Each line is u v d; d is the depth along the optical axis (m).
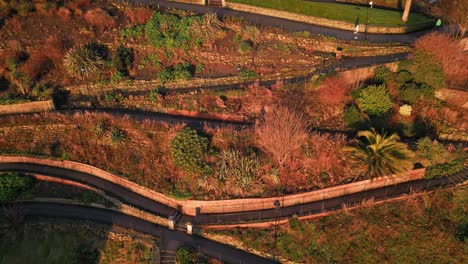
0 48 37.91
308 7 44.97
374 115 34.00
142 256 28.28
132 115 35.12
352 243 27.88
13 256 28.72
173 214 30.38
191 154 30.62
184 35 38.94
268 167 30.97
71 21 40.78
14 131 33.72
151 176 31.47
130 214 30.83
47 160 32.75
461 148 31.92
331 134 33.19
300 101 34.78
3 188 31.16
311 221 28.95
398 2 49.62
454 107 35.41
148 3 44.97
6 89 36.62
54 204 31.52
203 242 29.12
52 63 37.78
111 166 32.12
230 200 29.89
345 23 42.81
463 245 27.33
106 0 43.69
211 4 45.94
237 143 31.98
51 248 28.98
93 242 29.22
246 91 35.50
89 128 33.53
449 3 42.34
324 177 30.73
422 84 35.53
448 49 35.41
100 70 37.34
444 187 30.05
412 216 28.83
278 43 39.59
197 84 37.09
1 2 40.53
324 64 38.47
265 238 28.58
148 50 38.84
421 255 27.34
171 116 35.25
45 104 35.16
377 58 39.12
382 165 29.55
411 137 33.78
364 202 29.28
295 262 27.73
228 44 39.09
